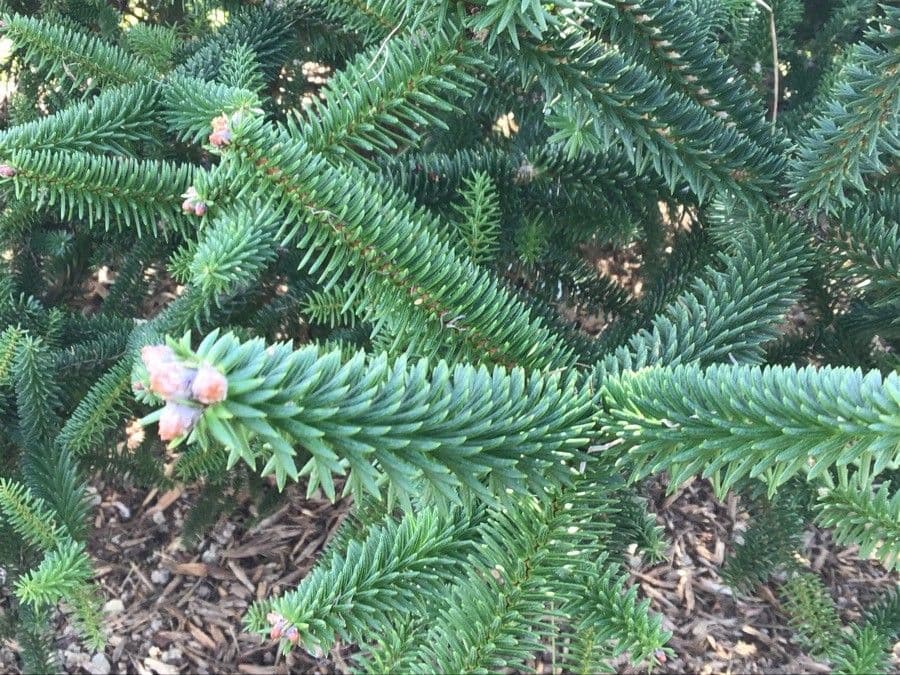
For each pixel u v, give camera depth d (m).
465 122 0.47
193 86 0.31
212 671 0.57
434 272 0.23
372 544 0.24
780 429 0.18
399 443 0.16
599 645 0.25
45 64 0.36
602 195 0.37
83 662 0.56
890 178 0.32
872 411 0.17
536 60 0.24
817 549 0.61
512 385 0.20
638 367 0.23
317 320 0.42
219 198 0.29
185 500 0.65
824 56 0.47
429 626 0.25
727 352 0.26
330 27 0.41
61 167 0.28
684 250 0.38
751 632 0.60
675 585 0.62
